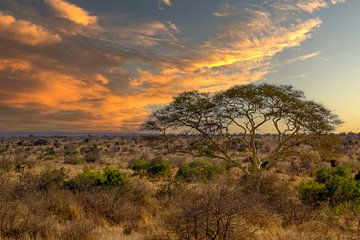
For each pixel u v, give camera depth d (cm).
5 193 1297
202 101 2644
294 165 3856
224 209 880
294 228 1127
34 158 4903
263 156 5084
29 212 1104
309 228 1154
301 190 1747
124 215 1316
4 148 7844
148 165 3256
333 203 1549
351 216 1233
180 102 2664
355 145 7762
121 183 2014
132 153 6438
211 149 2781
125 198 1517
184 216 893
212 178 2570
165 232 1005
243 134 2702
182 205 930
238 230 908
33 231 1031
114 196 1432
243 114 2630
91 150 7119
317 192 1658
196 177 2728
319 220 1248
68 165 4303
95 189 1683
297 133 2677
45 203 1339
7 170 3031
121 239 1018
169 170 3095
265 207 1305
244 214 972
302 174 3569
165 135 2873
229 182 1769
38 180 1839
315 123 2591
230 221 890
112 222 1273
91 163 4775
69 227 1062
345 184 1641
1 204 1120
